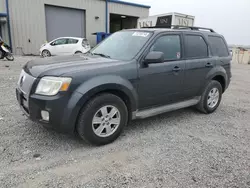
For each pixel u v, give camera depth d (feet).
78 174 8.14
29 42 56.70
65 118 9.06
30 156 9.14
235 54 67.72
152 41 11.78
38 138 10.68
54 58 11.73
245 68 50.52
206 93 14.99
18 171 8.11
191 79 13.73
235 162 9.44
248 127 13.53
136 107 11.29
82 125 9.59
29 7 54.90
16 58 44.19
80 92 9.13
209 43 15.12
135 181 7.89
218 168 8.93
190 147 10.59
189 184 7.87
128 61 10.93
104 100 9.91
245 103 19.07
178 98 13.51
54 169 8.36
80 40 47.80
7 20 52.80
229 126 13.55
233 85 27.40
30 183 7.51
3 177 7.73
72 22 63.00
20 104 10.52
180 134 12.02
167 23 41.91
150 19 46.37
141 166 8.82
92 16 65.92
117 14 71.87
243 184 8.01
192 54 13.83
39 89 9.11
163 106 12.85
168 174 8.38
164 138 11.44
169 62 12.37
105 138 10.32
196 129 12.82
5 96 16.98
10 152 9.31
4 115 13.14
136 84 10.96
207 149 10.46
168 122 13.75
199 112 15.93
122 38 13.15
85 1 63.36
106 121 10.26
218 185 7.89
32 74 9.61
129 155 9.62
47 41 59.67
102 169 8.51
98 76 9.64
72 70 9.27
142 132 12.05
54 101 8.81
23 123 12.16
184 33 13.55
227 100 19.88
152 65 11.54
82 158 9.23
